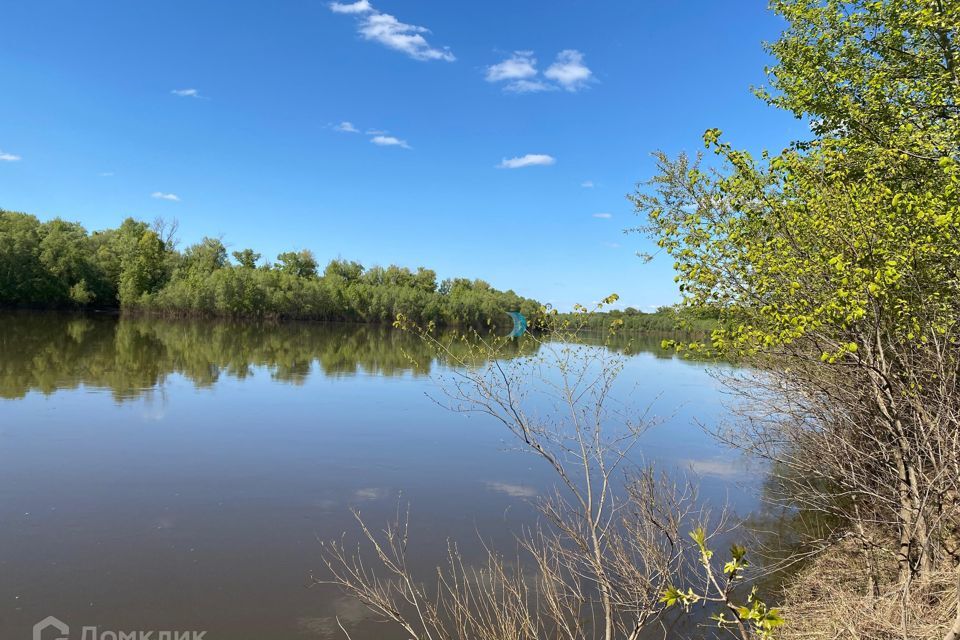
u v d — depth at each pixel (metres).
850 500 9.52
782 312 5.03
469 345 6.22
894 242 4.61
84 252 65.00
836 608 5.66
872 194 5.03
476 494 10.88
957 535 6.05
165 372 24.22
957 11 5.99
